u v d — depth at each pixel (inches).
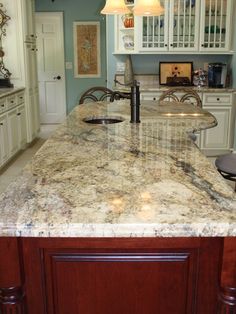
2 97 175.5
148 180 56.5
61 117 313.0
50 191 52.3
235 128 201.2
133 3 193.0
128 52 203.9
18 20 208.8
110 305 49.8
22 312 47.4
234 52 200.7
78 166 63.9
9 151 188.4
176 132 92.3
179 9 196.7
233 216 44.1
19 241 45.6
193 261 48.0
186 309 49.6
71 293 49.2
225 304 45.9
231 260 44.9
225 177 107.6
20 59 213.6
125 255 47.9
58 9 296.7
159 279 48.8
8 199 49.7
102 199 49.1
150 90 195.5
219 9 197.3
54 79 308.7
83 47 303.3
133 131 93.4
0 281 46.2
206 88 200.1
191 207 46.6
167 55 214.5
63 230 42.3
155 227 42.1
